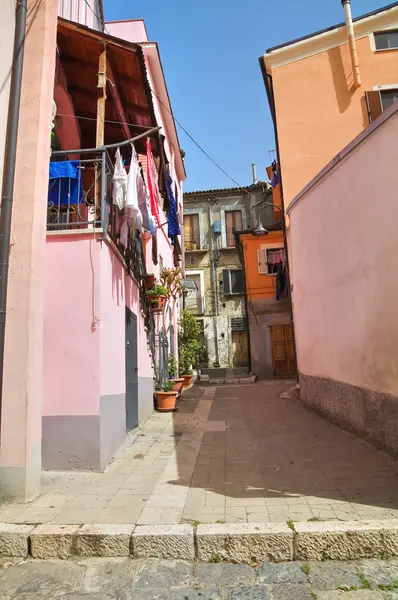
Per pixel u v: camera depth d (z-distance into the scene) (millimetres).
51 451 4988
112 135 9133
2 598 2752
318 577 2891
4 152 4402
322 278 7430
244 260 19047
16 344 4160
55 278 5258
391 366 4871
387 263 4910
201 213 23078
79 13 9023
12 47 4633
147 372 8602
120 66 7000
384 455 5004
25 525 3455
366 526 3189
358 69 11039
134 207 5719
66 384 5070
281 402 9914
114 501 3969
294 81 11344
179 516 3566
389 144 4789
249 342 18562
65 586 2875
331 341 7039
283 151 11117
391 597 2639
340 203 6379
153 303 8898
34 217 4359
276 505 3736
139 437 6734
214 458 5418
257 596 2689
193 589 2793
